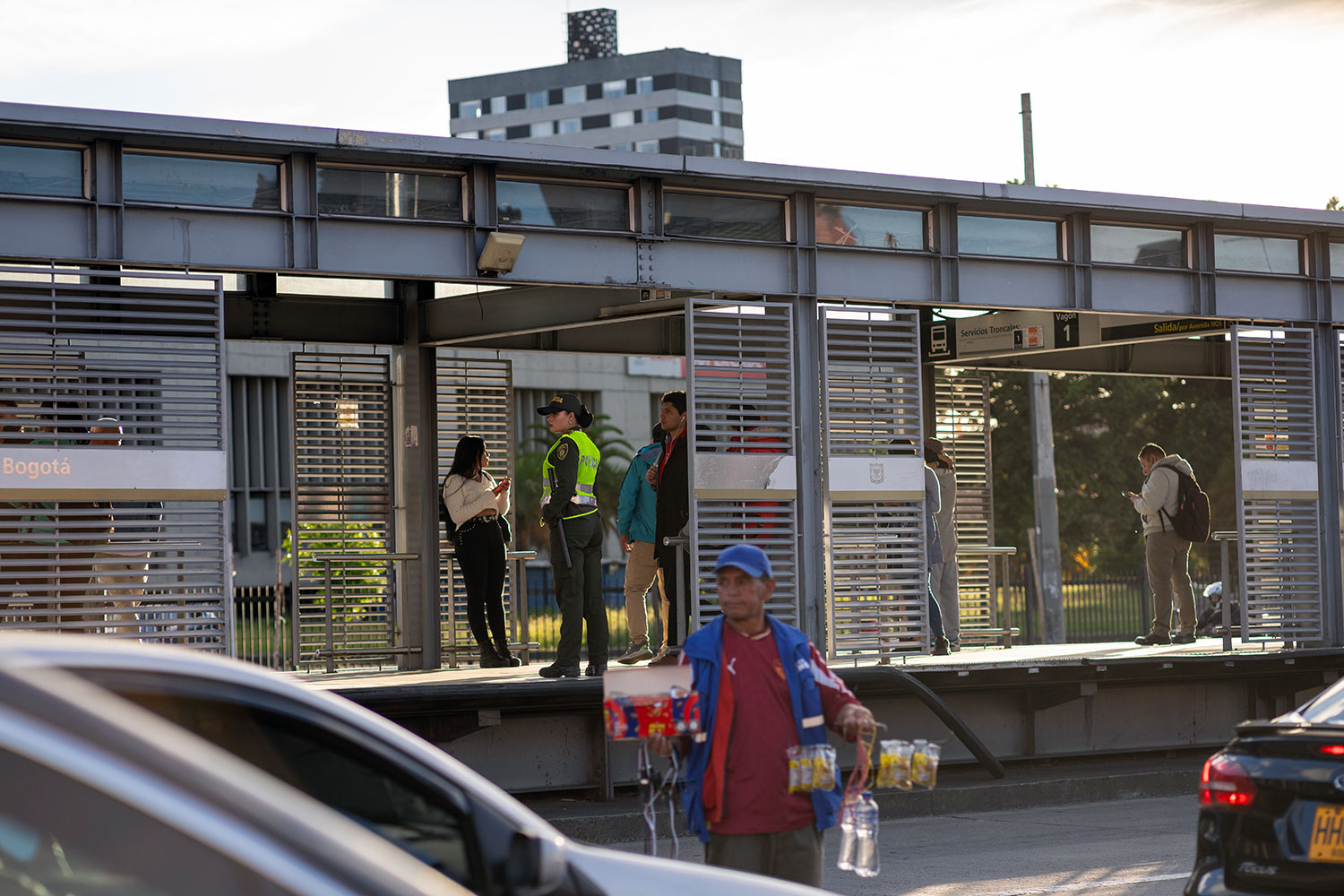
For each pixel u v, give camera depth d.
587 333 18.81
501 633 17.48
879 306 17.08
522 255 14.61
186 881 2.45
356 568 18.95
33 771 2.44
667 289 15.25
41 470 12.46
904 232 16.55
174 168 13.43
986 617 23.19
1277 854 6.98
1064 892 10.55
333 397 18.88
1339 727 7.13
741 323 15.38
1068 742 16.95
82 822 2.45
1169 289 17.86
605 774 14.17
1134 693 17.45
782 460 15.33
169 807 2.46
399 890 2.57
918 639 15.94
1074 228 17.27
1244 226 18.20
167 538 12.88
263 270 13.66
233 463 55.06
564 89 176.38
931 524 18.38
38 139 12.85
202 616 13.13
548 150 14.42
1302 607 18.17
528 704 13.60
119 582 12.82
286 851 2.51
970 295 16.73
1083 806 15.45
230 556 13.10
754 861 6.46
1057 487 58.78
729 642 6.62
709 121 174.38
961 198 16.25
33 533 12.38
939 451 19.50
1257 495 17.84
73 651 3.45
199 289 13.29
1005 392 57.34
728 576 6.62
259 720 3.78
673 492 15.34
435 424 18.62
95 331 12.78
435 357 18.77
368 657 18.55
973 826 14.02
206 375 13.20
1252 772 7.12
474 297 17.77
